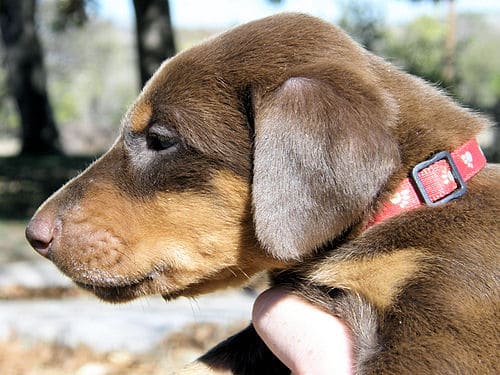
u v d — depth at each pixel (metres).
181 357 0.57
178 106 0.27
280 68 0.26
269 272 0.28
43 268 0.84
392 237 0.24
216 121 0.27
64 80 4.85
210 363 0.29
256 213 0.24
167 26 1.18
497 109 1.56
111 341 0.60
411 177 0.25
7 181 1.44
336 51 0.27
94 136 3.34
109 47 5.05
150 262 0.27
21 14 1.94
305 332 0.25
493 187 0.25
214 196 0.27
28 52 1.95
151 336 0.61
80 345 0.60
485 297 0.22
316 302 0.26
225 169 0.26
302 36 0.27
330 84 0.25
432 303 0.22
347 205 0.23
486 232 0.24
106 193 0.28
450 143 0.26
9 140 4.10
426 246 0.24
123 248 0.27
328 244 0.25
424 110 0.26
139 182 0.27
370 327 0.23
